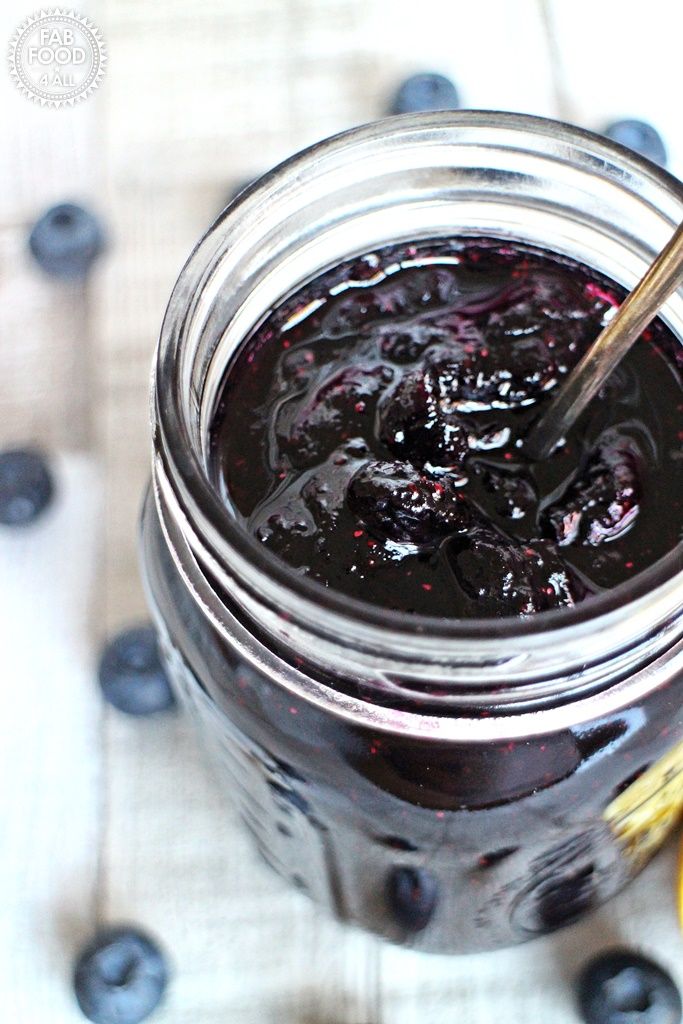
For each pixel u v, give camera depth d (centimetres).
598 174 37
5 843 43
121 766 43
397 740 35
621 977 41
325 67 49
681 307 37
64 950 42
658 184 36
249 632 36
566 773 36
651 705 36
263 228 37
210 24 49
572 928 42
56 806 43
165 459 35
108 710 44
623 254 38
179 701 43
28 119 49
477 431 37
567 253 38
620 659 34
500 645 33
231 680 36
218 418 37
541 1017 41
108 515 45
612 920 42
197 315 36
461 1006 41
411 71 49
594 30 49
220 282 36
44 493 45
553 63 49
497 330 38
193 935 42
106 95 49
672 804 39
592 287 39
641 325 35
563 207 38
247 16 50
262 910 42
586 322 38
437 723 35
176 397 35
